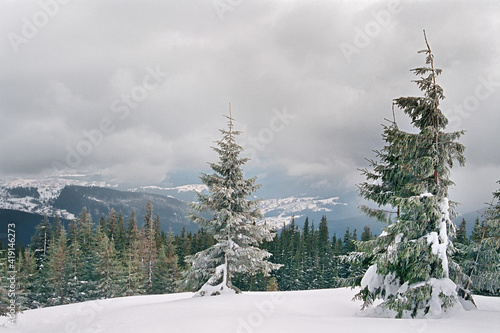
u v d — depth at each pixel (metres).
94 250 46.44
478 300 15.88
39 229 53.41
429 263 10.95
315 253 62.78
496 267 12.12
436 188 11.62
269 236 19.53
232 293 17.58
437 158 11.41
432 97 11.84
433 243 10.76
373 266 12.94
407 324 8.37
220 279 18.75
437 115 11.73
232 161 18.94
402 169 12.48
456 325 8.01
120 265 44.75
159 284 47.31
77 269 42.91
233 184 19.38
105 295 41.12
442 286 10.27
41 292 40.66
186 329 8.60
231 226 18.73
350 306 15.23
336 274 58.06
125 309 13.40
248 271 19.19
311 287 57.03
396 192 13.09
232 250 18.28
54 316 16.31
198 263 18.64
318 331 7.84
